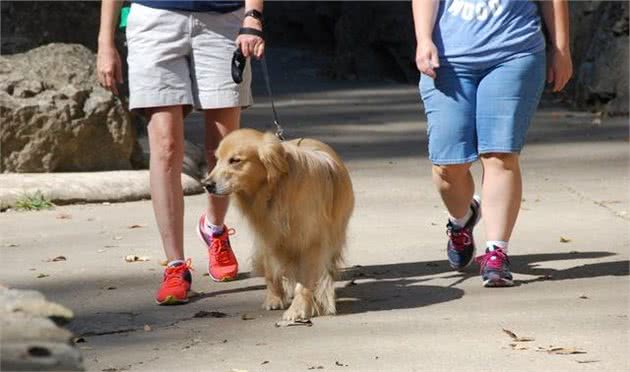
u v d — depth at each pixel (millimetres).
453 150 11242
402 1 31234
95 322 10203
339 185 10398
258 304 10773
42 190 15625
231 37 11062
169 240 10977
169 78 10922
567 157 18797
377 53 31781
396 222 14203
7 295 6391
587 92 24422
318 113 24844
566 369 8633
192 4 10875
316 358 8984
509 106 11031
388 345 9297
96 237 13680
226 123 11289
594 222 14039
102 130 17016
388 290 11133
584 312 10172
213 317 10344
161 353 9227
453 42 11047
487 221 11305
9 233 13961
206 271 12055
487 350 9117
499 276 11109
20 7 21969
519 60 11008
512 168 11219
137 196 16062
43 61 17188
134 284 11547
